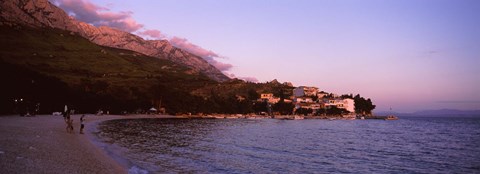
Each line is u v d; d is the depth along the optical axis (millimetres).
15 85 102000
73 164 26156
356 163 41219
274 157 43250
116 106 177125
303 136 82188
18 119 75812
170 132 78188
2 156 24578
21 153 27031
